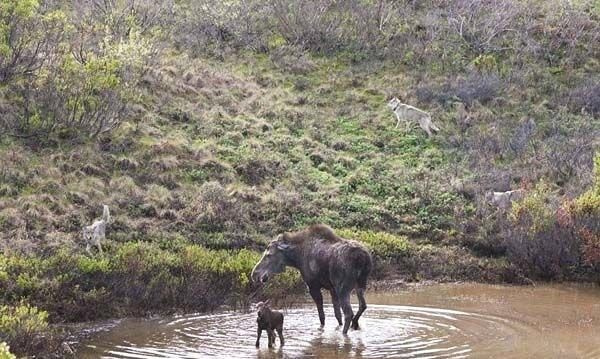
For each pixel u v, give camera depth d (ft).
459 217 147.84
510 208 146.00
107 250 119.65
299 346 83.30
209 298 106.22
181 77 183.62
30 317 84.02
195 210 137.80
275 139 169.17
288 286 114.32
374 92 195.62
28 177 135.95
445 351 80.33
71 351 81.82
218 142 163.63
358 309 100.01
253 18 219.41
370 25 219.00
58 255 107.86
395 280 127.03
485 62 204.95
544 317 99.60
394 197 154.51
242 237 132.67
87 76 153.89
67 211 130.52
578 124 185.88
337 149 171.63
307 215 144.87
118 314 100.94
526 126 180.65
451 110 188.65
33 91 152.97
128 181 141.69
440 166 167.22
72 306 98.48
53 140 148.05
